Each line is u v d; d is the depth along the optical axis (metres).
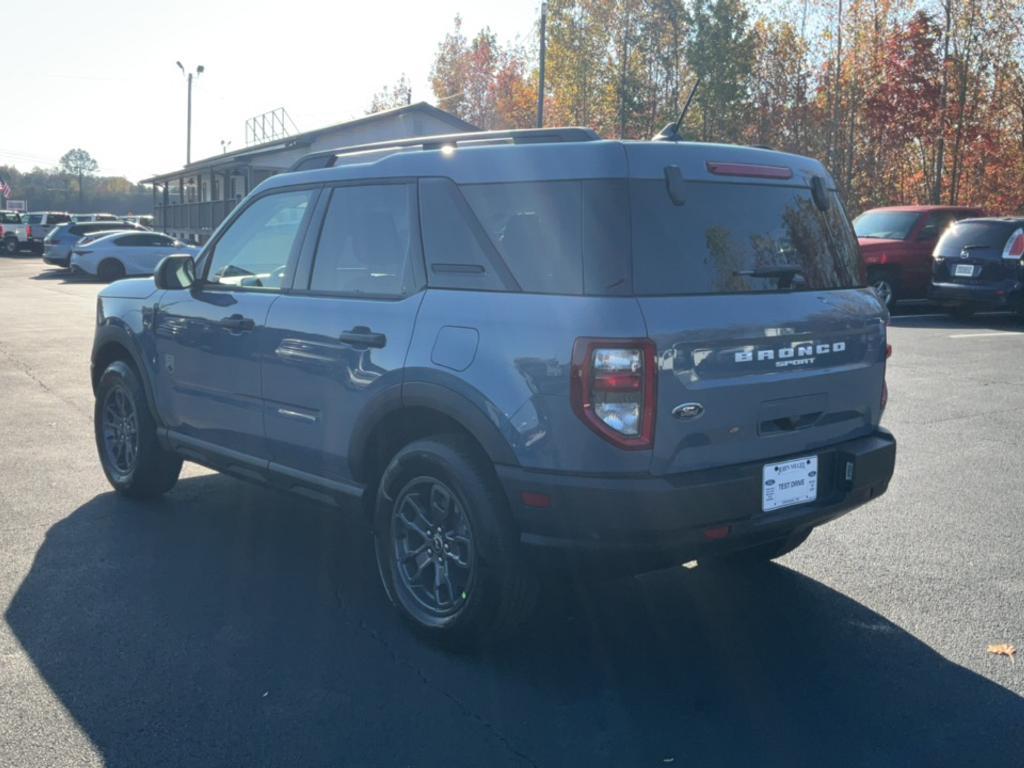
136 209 139.38
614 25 42.72
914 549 5.26
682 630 4.23
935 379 10.40
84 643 3.98
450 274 3.94
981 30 32.50
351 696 3.58
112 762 3.11
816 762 3.17
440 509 3.99
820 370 3.93
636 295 3.43
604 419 3.38
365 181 4.43
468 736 3.31
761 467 3.69
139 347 5.67
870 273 17.38
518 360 3.55
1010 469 6.91
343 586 4.69
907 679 3.77
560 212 3.58
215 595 4.53
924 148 36.16
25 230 46.75
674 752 3.23
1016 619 4.35
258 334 4.75
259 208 5.07
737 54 39.00
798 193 4.10
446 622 3.91
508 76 61.06
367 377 4.13
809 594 4.63
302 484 4.67
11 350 12.88
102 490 6.27
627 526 3.42
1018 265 15.16
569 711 3.50
